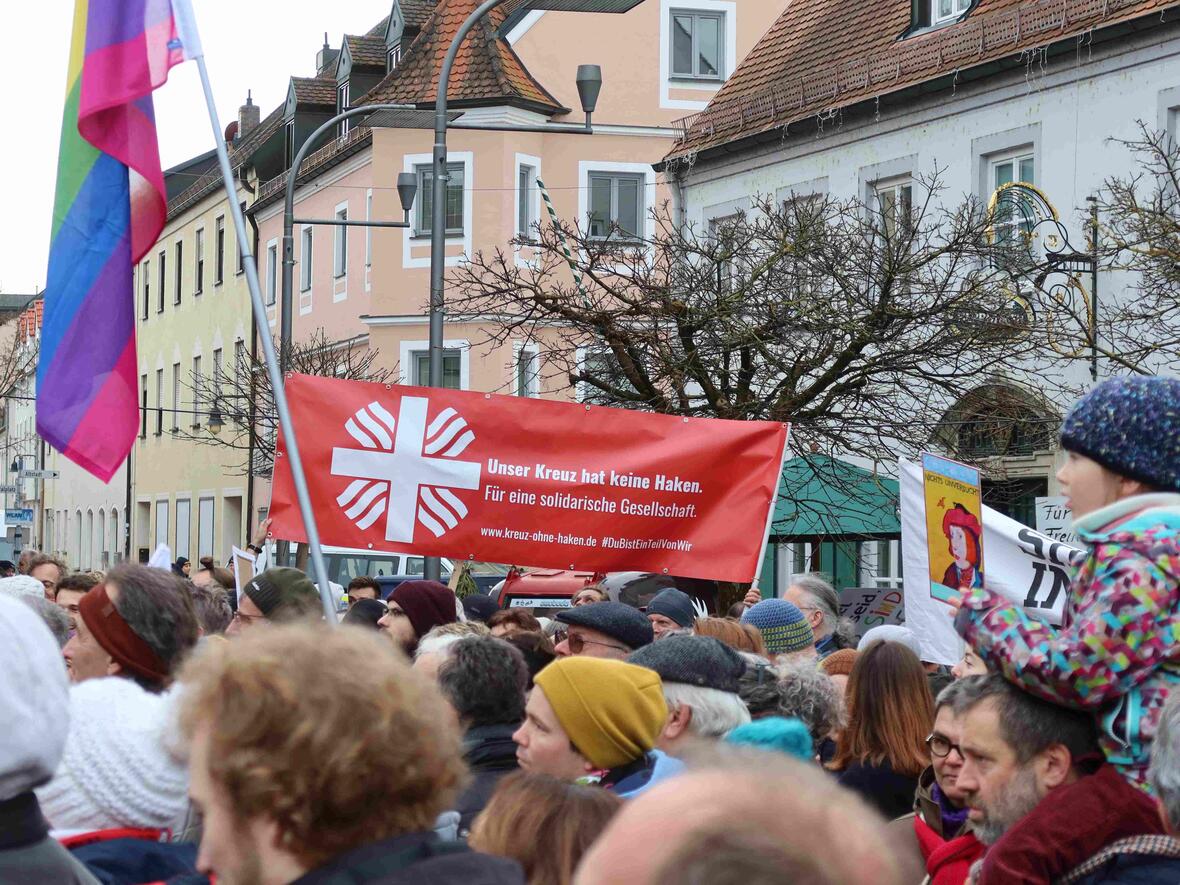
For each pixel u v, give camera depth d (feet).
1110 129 63.98
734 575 28.45
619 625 21.34
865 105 76.02
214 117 23.58
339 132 136.26
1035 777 12.00
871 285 52.13
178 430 155.33
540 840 10.61
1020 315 54.54
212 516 155.33
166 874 11.18
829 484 52.85
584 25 109.70
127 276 23.73
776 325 50.80
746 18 110.32
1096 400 11.95
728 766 4.31
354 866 7.16
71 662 14.69
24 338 171.01
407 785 7.32
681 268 53.52
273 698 7.16
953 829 14.84
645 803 4.28
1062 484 12.19
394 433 28.02
